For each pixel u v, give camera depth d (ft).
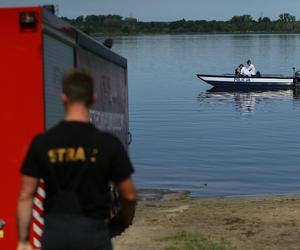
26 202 19.99
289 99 223.51
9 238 28.60
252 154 117.08
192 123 165.07
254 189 85.25
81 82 19.85
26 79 28.40
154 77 331.77
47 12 29.35
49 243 19.76
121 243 40.29
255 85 246.06
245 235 42.57
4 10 28.19
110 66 45.80
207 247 38.73
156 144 129.80
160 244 40.09
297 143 130.11
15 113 28.53
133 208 20.47
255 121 169.68
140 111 192.03
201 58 485.56
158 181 90.43
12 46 28.30
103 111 43.27
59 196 19.61
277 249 38.83
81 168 19.52
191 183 89.20
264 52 556.10
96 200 19.72
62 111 31.78
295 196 62.95
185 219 49.01
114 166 19.72
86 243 19.62
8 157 28.58
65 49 32.76
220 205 56.44
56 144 19.61
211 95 238.68
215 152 119.44
